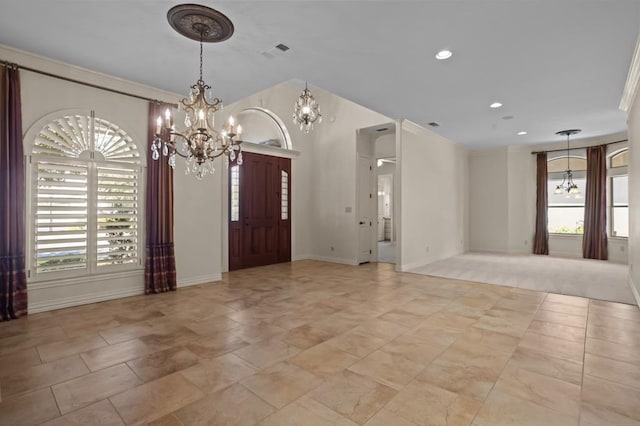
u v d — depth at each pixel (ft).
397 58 11.50
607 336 9.96
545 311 12.39
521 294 14.92
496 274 19.44
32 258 11.86
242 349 9.03
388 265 22.88
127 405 6.46
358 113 23.08
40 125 11.93
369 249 24.40
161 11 8.74
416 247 22.00
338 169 24.20
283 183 24.02
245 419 6.03
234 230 21.03
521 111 17.94
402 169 20.38
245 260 21.58
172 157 11.02
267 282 17.31
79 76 12.70
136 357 8.52
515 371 7.85
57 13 8.86
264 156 22.75
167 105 15.14
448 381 7.39
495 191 29.48
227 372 7.76
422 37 10.08
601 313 12.16
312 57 11.45
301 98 13.08
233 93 15.01
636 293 13.84
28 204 11.75
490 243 29.76
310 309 12.63
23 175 11.53
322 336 9.96
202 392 6.91
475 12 8.77
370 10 8.66
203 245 16.92
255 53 11.12
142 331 10.28
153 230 14.71
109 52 11.21
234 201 21.08
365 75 13.00
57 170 12.35
